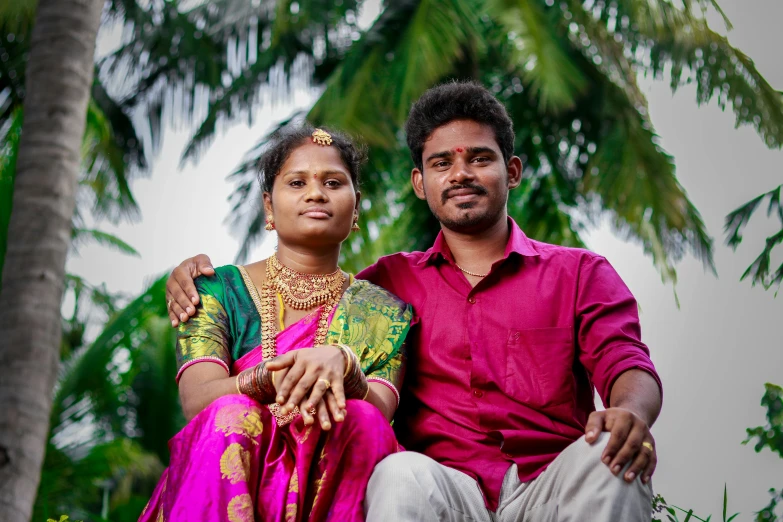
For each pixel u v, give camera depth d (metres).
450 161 3.83
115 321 10.04
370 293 3.65
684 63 12.59
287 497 3.07
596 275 3.77
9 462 5.70
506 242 3.91
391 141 11.05
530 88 12.48
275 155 3.73
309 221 3.59
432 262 3.89
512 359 3.66
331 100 11.31
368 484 3.08
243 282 3.65
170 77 14.10
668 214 12.01
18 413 5.79
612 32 12.73
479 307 3.73
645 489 3.02
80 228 13.57
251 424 3.06
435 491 3.06
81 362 9.83
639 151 12.16
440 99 3.88
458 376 3.65
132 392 10.51
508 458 3.50
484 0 11.63
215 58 13.96
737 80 12.59
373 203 11.21
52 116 6.29
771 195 11.98
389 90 11.07
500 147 3.90
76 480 9.49
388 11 11.95
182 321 3.48
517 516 3.34
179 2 14.16
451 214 3.81
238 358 3.50
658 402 3.30
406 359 3.63
